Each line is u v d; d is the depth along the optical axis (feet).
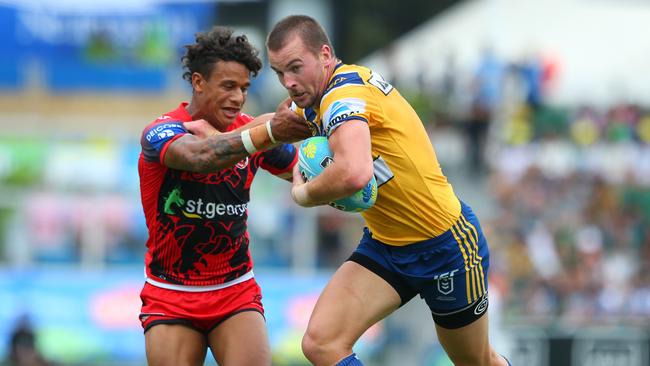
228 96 61.41
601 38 211.00
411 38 216.33
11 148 169.99
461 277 61.11
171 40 207.62
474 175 203.41
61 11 206.39
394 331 151.12
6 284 150.82
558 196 195.72
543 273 175.11
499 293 162.91
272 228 152.25
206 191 61.31
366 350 150.00
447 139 208.03
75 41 209.26
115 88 213.66
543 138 206.39
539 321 164.04
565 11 213.46
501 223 184.85
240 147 57.98
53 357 149.89
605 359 151.53
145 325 62.80
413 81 210.38
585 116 207.31
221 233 62.08
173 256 62.28
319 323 59.72
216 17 210.59
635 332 152.35
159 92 213.66
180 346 61.82
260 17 210.79
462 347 63.77
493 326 153.89
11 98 215.10
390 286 61.00
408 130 59.36
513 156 204.54
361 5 288.71
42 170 168.14
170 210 61.57
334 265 152.25
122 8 205.77
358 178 54.95
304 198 57.41
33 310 150.92
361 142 55.67
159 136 59.98
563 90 209.97
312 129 59.77
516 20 212.23
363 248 62.13
